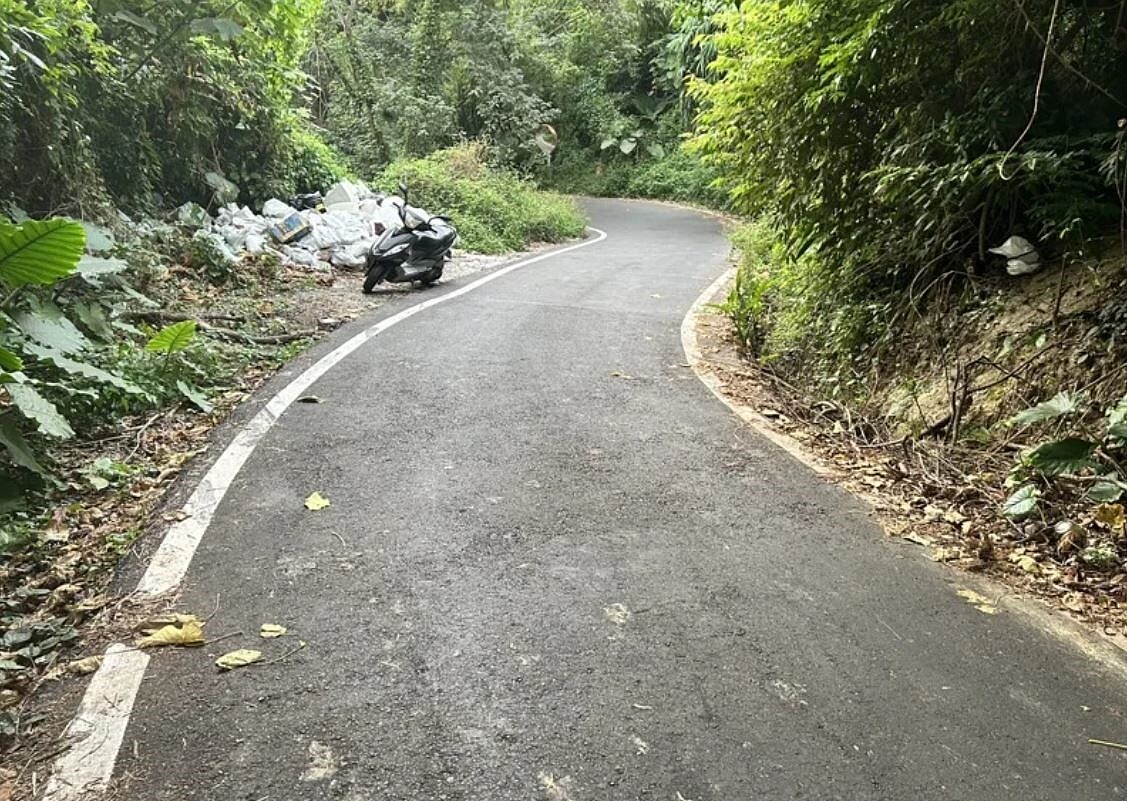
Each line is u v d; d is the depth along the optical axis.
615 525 4.01
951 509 4.40
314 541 3.74
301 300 9.38
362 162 24.55
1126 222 5.19
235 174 12.48
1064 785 2.39
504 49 27.41
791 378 7.37
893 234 6.58
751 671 2.89
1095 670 2.99
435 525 3.92
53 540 3.84
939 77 6.03
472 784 2.32
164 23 10.28
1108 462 4.24
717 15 8.20
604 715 2.63
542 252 15.92
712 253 16.28
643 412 5.84
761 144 7.52
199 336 7.03
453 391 6.11
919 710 2.71
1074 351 5.00
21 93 7.61
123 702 2.65
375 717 2.59
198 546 3.68
